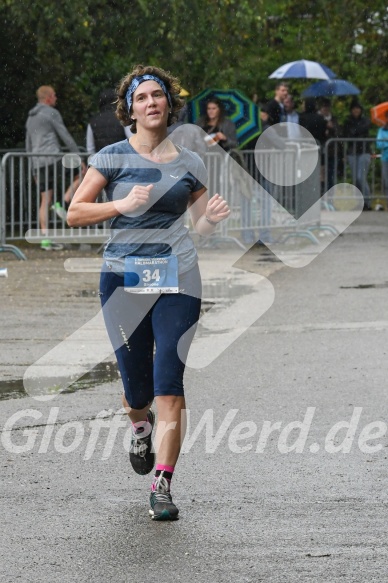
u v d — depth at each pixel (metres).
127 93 7.11
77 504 7.05
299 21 35.19
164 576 5.85
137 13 25.66
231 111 20.95
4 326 12.98
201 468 7.78
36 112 20.56
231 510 6.90
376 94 35.22
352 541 6.35
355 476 7.59
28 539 6.42
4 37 24.94
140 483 7.52
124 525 6.66
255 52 32.88
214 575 5.86
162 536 6.46
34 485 7.44
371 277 17.02
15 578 5.82
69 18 24.34
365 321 13.44
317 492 7.24
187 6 25.94
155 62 26.84
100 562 6.05
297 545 6.29
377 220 25.41
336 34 35.00
